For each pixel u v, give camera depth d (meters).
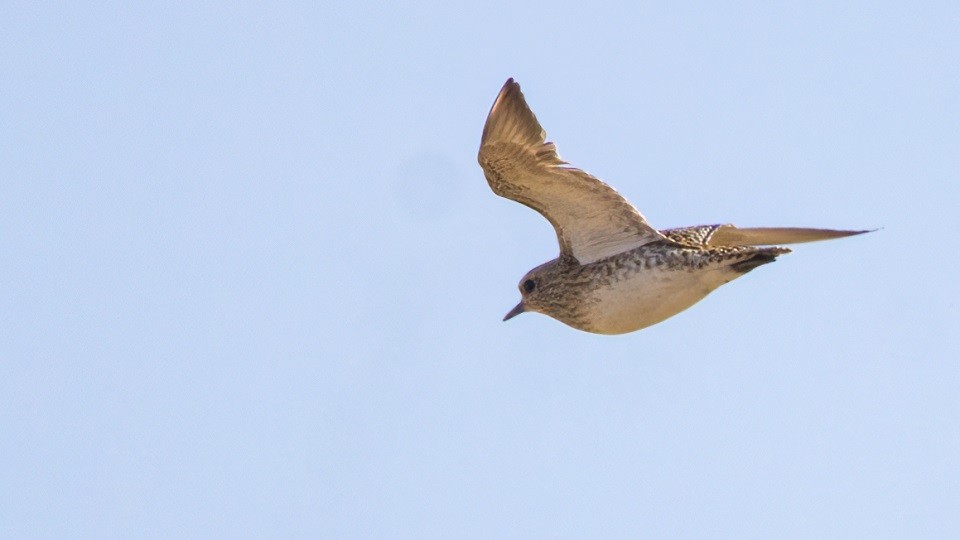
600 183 19.89
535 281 21.31
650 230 20.39
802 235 22.45
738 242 22.73
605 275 20.59
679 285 20.28
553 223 20.75
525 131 19.61
